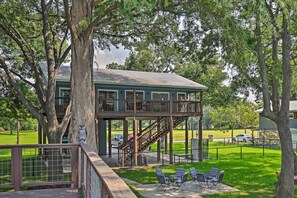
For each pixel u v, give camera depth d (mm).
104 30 14016
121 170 15148
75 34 8586
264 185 11750
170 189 11242
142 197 10125
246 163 17172
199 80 32562
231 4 8086
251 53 9266
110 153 19984
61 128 12336
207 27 9633
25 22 14477
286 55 9289
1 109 17609
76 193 5668
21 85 17062
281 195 9297
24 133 43750
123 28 12891
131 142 16922
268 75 10852
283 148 9398
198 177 11648
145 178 13148
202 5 7828
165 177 11680
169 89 20094
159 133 17703
